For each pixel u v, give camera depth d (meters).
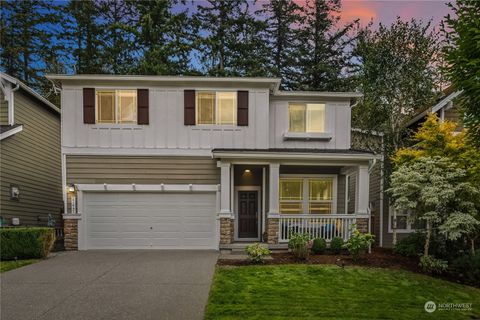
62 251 10.73
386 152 12.64
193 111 11.49
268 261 8.73
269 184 11.00
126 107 11.44
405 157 10.63
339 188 12.62
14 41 19.94
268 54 22.36
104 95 11.40
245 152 10.53
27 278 7.07
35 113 13.72
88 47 21.23
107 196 11.27
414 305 5.84
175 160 11.41
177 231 11.30
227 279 6.96
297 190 12.44
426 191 8.34
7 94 12.06
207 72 20.44
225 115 11.63
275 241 10.37
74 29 21.28
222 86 11.60
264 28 21.64
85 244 11.10
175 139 11.45
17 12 19.86
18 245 9.02
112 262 8.70
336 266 8.23
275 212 10.52
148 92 11.45
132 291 6.17
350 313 5.28
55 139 15.39
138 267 8.08
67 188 11.08
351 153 10.56
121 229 11.23
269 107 12.12
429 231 8.54
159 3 19.58
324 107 12.24
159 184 11.29
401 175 8.93
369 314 5.27
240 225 12.52
